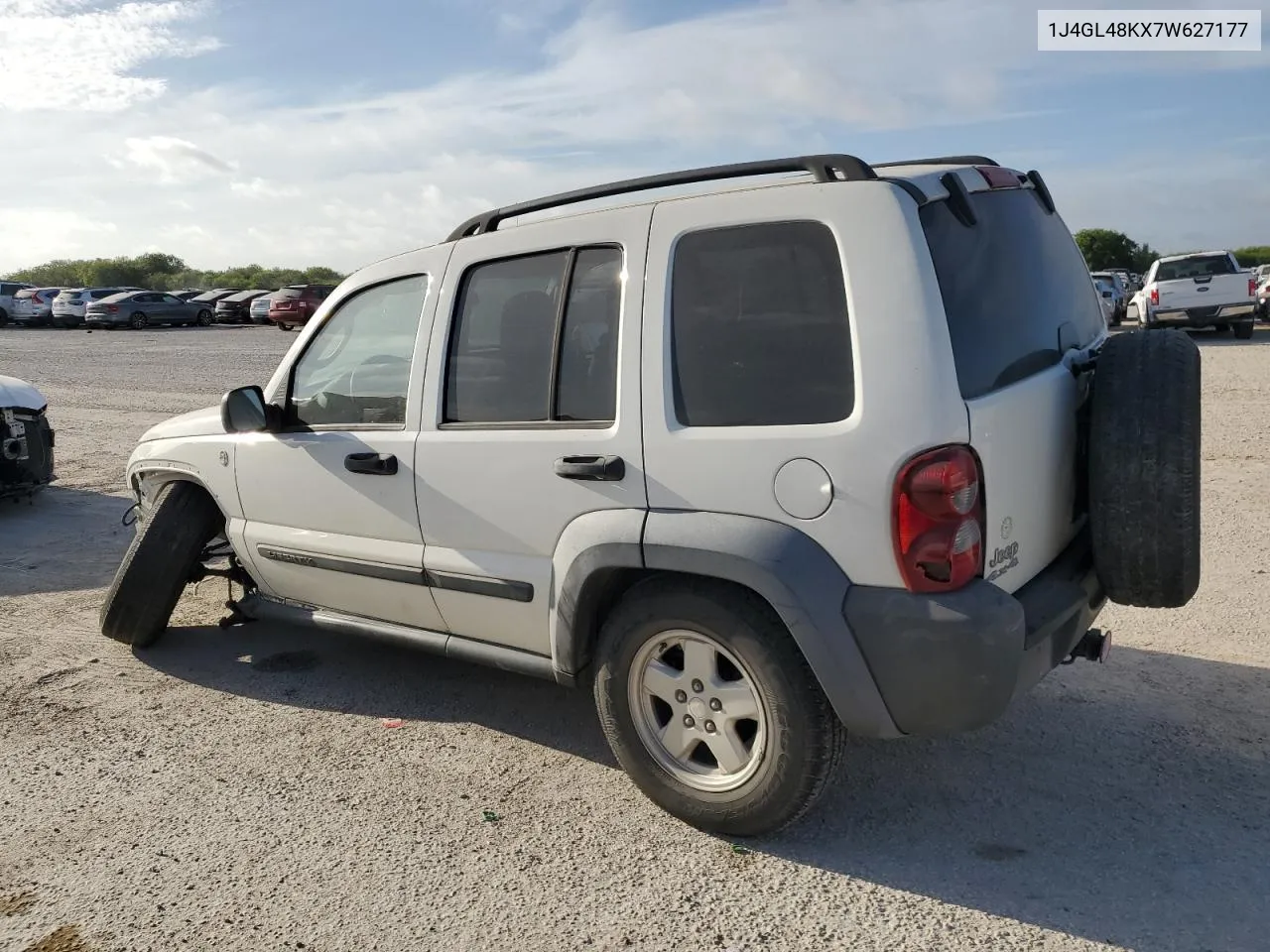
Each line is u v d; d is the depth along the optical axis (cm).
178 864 312
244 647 499
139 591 470
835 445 275
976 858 302
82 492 883
